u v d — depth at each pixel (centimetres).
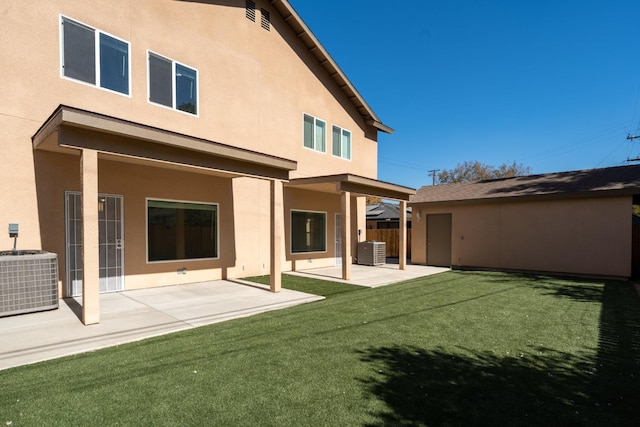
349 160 1545
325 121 1423
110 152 567
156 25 884
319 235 1400
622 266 1104
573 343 488
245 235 1096
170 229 923
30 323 557
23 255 609
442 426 281
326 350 455
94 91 767
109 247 816
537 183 1402
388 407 310
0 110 650
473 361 419
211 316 623
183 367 396
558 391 343
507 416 297
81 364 403
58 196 724
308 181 1123
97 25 774
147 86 862
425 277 1162
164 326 560
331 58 1386
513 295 842
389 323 588
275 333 529
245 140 1101
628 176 1203
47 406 307
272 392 337
